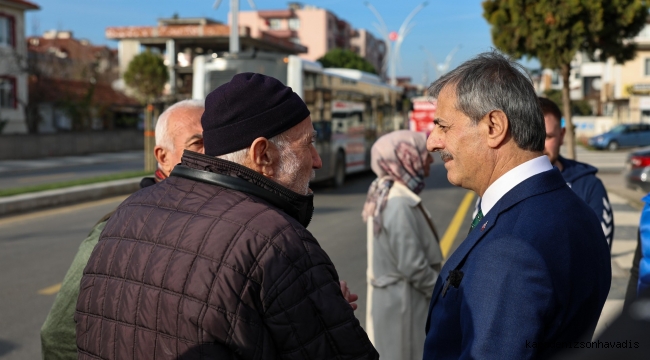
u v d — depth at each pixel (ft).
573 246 5.10
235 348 4.64
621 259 22.43
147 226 5.15
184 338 4.69
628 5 42.91
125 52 180.14
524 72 5.69
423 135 10.39
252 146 5.30
